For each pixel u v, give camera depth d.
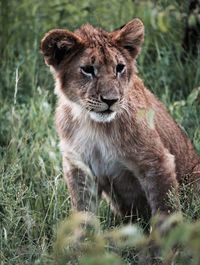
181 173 11.69
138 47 11.07
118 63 10.68
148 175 10.98
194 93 13.26
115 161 11.08
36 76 14.58
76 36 10.73
